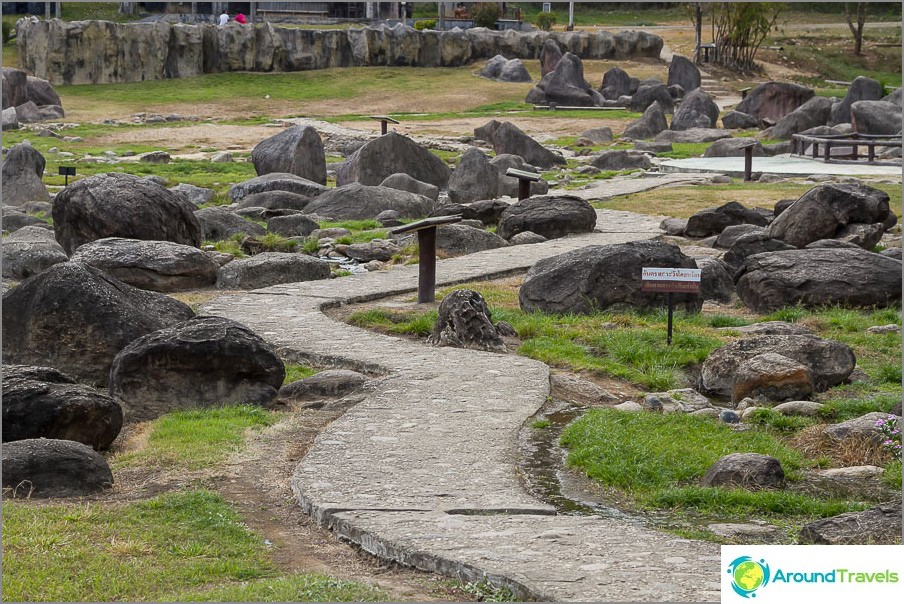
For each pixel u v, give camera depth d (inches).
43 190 1226.0
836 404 475.8
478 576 287.3
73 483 367.2
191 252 764.0
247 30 2792.8
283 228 1029.2
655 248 672.4
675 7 3941.9
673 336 598.9
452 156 1793.8
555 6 3909.9
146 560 306.5
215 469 394.6
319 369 552.1
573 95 2564.0
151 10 3344.0
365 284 761.6
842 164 1572.3
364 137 2003.0
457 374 519.2
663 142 1959.9
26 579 287.3
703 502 360.8
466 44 3004.4
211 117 2352.4
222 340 471.8
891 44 3353.8
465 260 858.1
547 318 648.4
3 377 417.4
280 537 333.1
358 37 2903.5
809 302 682.8
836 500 367.9
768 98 2277.3
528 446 424.5
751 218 959.0
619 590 271.4
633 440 420.2
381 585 291.3
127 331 515.5
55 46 2608.3
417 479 371.9
